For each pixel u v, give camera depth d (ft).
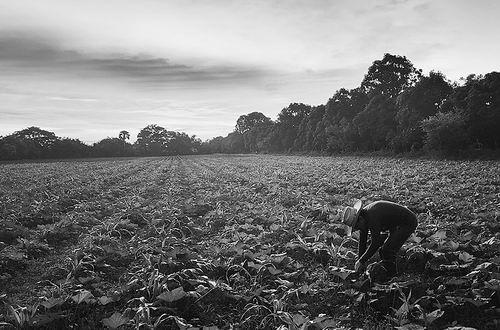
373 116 233.96
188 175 121.08
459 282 21.76
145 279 24.95
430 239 29.60
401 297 21.71
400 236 23.29
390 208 23.66
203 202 56.29
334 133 273.75
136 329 18.22
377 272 24.18
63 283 24.13
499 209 41.55
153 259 27.91
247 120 616.80
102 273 27.86
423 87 193.26
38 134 401.70
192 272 25.53
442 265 24.70
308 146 348.38
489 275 23.03
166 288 22.36
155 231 38.70
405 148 200.44
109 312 21.58
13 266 30.12
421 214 41.88
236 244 30.58
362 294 21.24
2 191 75.92
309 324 17.90
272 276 25.70
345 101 294.46
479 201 47.70
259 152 485.56
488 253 27.71
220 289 23.07
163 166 186.19
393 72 257.96
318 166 146.30
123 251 31.14
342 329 17.30
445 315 19.93
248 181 91.20
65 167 190.80
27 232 39.42
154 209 53.21
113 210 53.67
